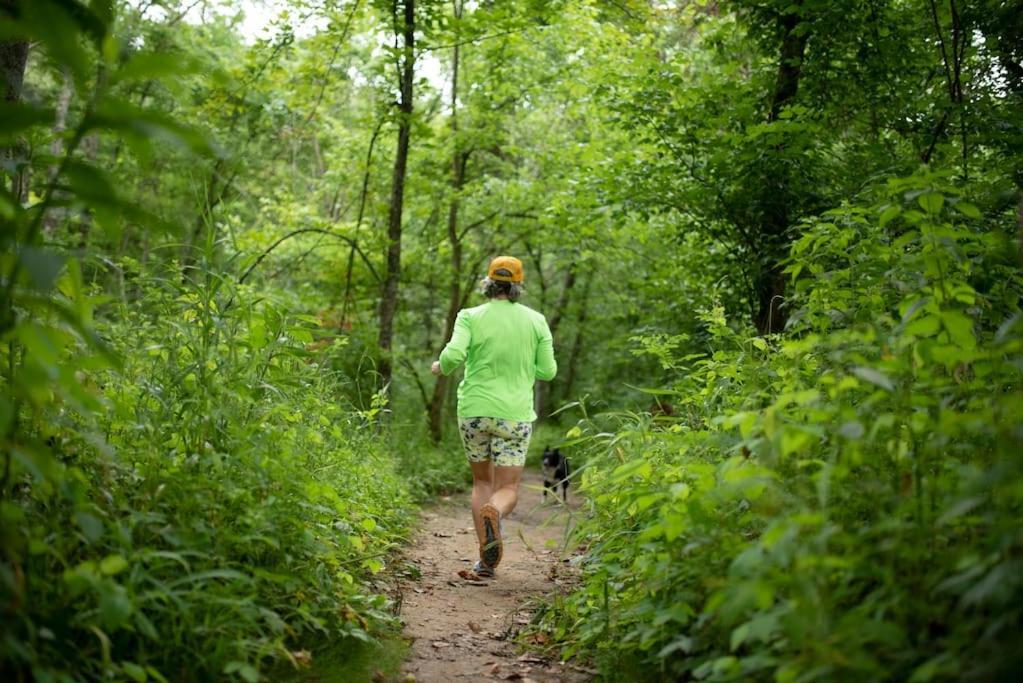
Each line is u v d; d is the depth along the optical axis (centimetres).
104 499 317
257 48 1160
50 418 298
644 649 304
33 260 200
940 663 201
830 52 788
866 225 454
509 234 1666
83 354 348
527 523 820
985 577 209
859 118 828
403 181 1231
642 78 853
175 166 1420
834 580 245
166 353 399
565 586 508
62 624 241
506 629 425
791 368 371
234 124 1584
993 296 373
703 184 806
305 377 489
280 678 296
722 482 301
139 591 275
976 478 216
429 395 1866
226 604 285
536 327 575
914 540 242
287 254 1596
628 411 465
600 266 1873
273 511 335
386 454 812
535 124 1678
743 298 851
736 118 809
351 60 1316
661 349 584
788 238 756
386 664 335
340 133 1603
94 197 209
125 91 1127
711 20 995
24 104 203
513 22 1065
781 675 212
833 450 275
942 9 717
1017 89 652
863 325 313
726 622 235
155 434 344
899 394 286
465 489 1097
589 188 914
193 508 316
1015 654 178
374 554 480
